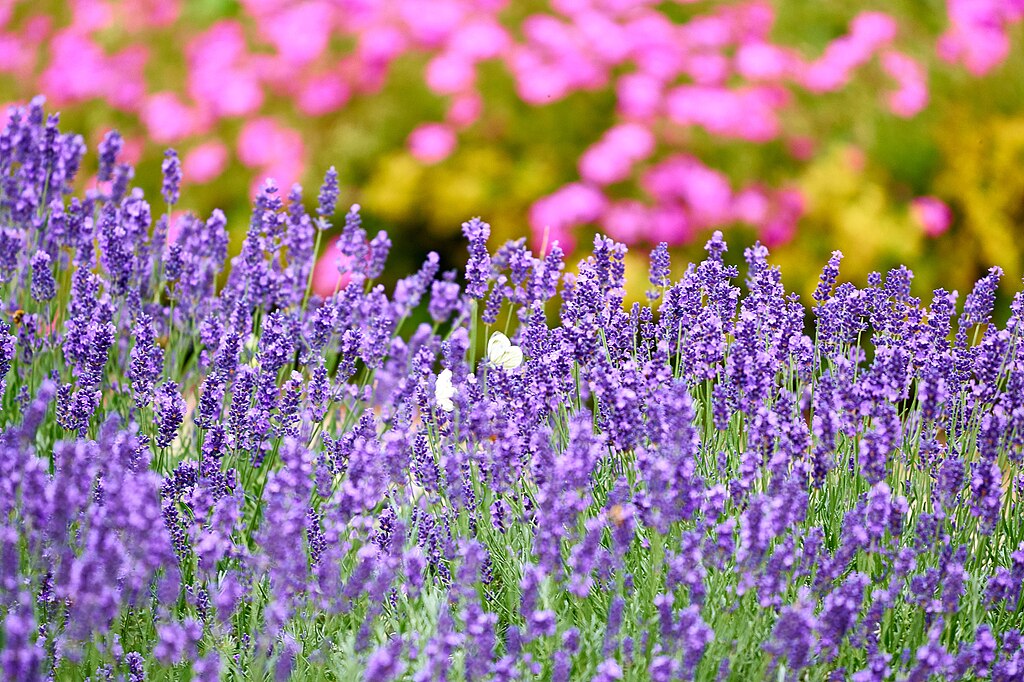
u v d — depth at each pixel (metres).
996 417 3.08
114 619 2.85
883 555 3.12
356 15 6.68
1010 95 6.87
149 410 3.92
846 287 3.76
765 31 6.64
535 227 6.15
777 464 2.94
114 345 4.29
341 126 6.52
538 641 2.87
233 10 6.94
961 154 6.58
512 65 6.42
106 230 4.29
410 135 6.42
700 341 3.67
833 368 3.76
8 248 4.12
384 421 3.62
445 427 3.53
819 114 6.39
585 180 6.17
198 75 6.77
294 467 2.78
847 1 6.77
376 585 2.76
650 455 2.95
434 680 2.64
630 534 2.80
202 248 4.58
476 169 6.30
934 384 3.26
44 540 2.74
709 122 6.27
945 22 6.88
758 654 2.94
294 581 2.79
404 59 6.53
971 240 6.58
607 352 3.68
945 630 3.06
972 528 3.25
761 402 3.41
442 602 3.17
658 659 2.57
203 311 4.49
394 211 6.32
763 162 6.24
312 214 6.47
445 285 4.24
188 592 3.02
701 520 3.02
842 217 6.23
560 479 2.84
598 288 3.74
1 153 4.54
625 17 6.57
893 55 6.62
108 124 6.95
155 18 7.05
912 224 6.34
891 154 6.39
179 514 3.18
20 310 4.16
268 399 3.56
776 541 3.13
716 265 3.84
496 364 3.62
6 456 2.66
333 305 4.14
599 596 3.15
